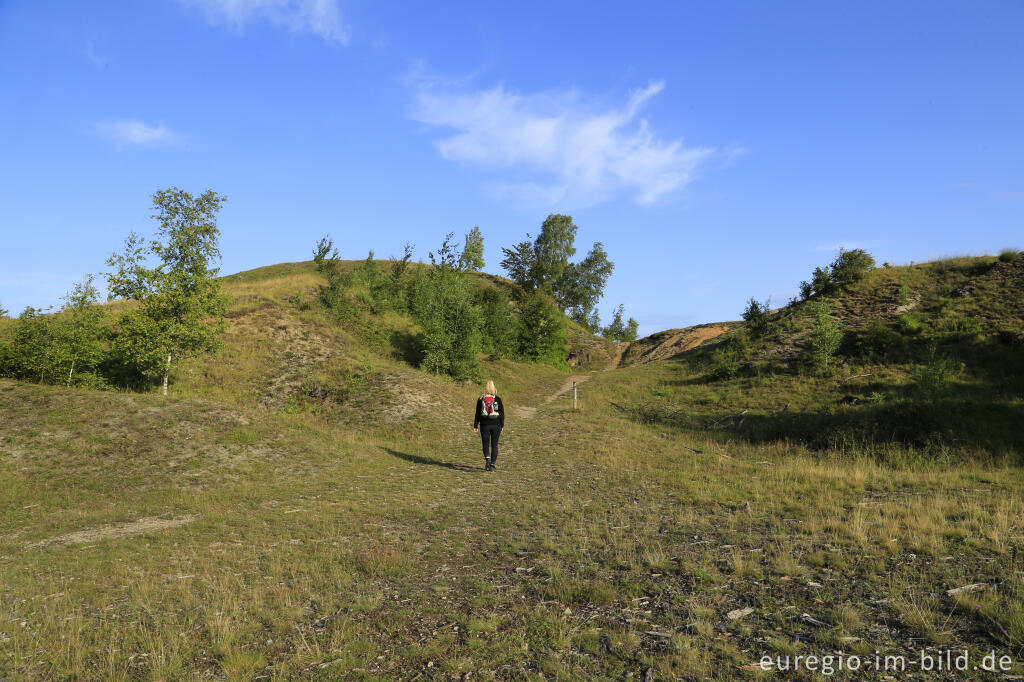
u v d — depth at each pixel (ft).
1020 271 101.30
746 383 90.43
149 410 44.32
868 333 91.30
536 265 230.48
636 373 120.78
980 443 47.09
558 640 12.01
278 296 107.45
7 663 11.60
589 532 22.74
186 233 57.72
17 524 26.53
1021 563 15.40
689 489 31.45
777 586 14.96
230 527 24.85
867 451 48.14
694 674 10.15
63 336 57.21
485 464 42.50
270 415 49.26
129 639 12.94
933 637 11.14
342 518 26.40
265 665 11.35
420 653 11.68
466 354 93.76
